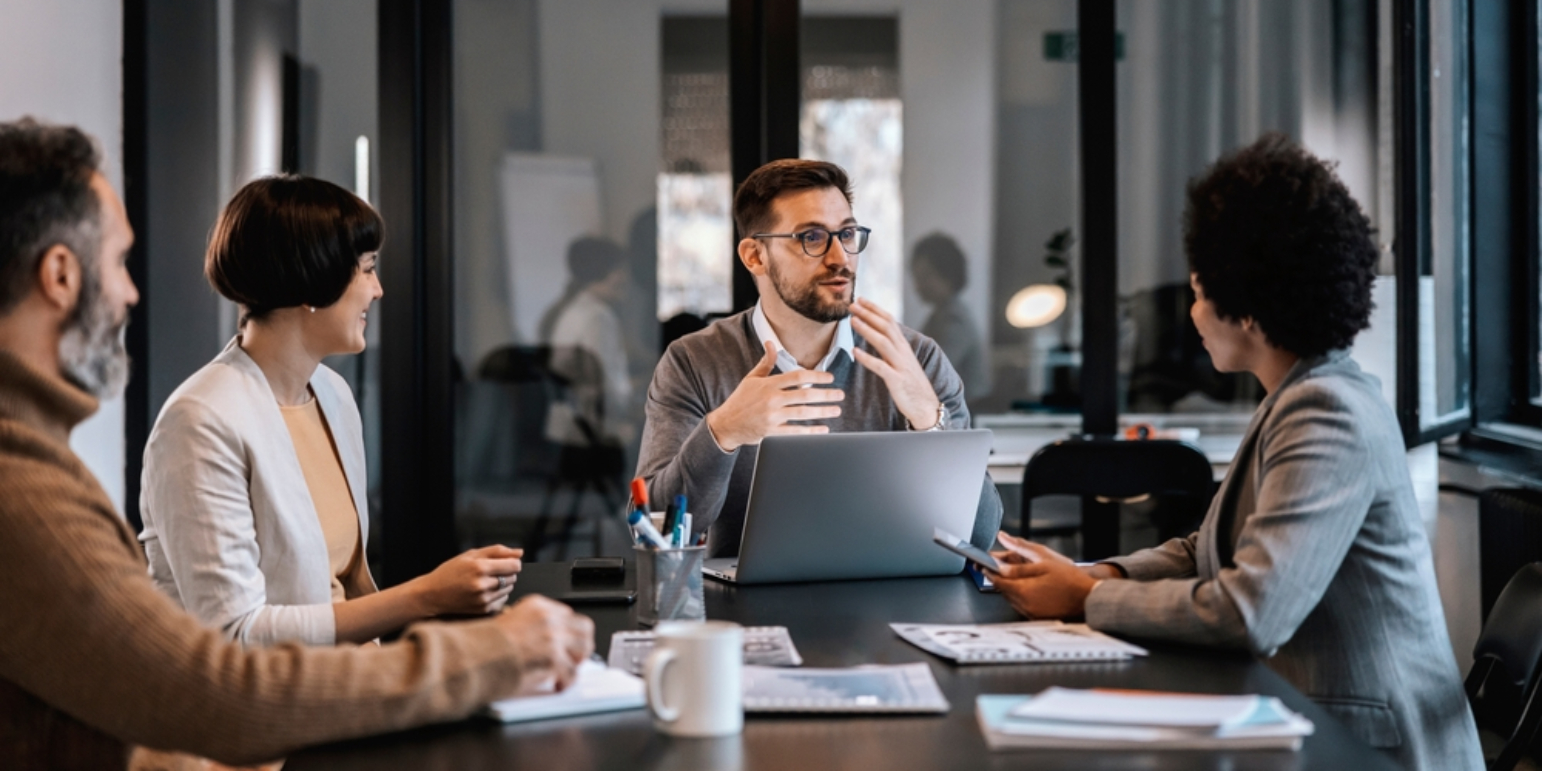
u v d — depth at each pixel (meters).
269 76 3.79
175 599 1.68
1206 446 3.73
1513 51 3.17
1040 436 3.82
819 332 2.28
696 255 3.87
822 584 1.80
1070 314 3.83
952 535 1.78
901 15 3.80
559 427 3.90
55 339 1.14
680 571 1.55
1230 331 1.52
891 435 1.70
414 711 1.10
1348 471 1.38
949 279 3.85
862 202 3.85
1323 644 1.44
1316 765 1.03
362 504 1.94
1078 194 3.82
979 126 3.82
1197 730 1.06
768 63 3.74
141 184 3.76
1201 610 1.36
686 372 2.29
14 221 1.10
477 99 3.85
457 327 3.87
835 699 1.19
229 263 1.70
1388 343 3.55
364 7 3.78
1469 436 3.18
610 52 3.84
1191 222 1.52
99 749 1.12
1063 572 1.55
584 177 3.87
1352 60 3.72
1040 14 3.80
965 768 1.03
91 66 3.52
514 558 1.65
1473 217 3.19
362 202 1.77
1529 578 1.72
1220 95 3.77
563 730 1.13
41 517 1.06
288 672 1.08
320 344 1.79
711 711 1.11
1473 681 1.82
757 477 1.68
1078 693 1.15
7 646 1.05
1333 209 1.44
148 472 1.65
